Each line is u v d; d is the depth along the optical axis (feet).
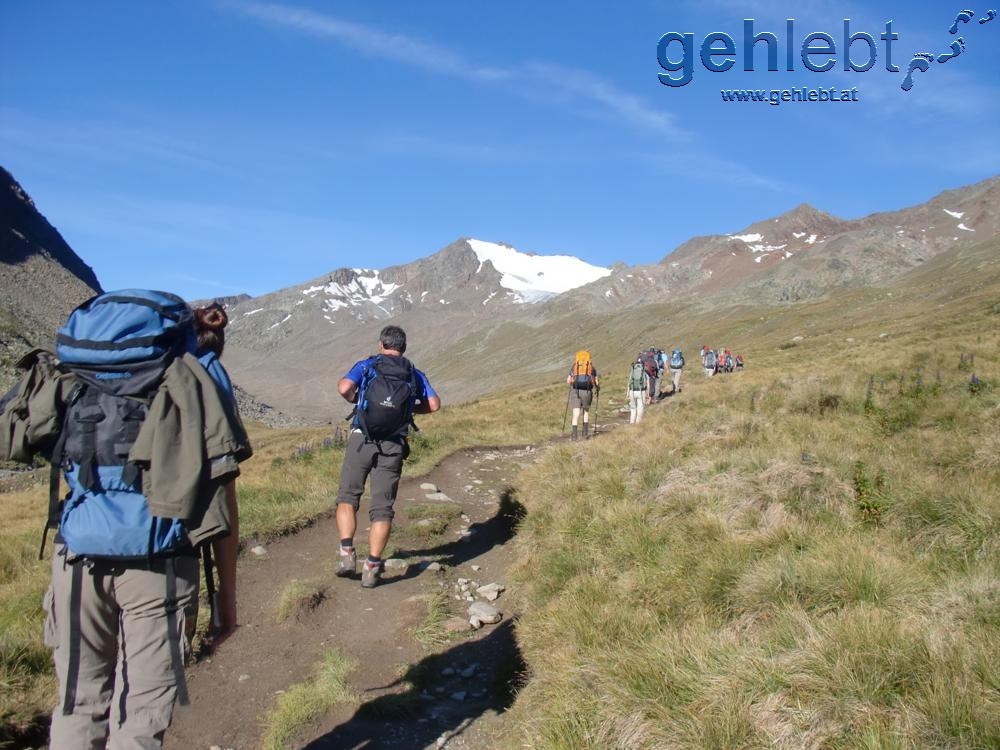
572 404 53.42
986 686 11.14
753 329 455.63
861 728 10.89
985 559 16.08
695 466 25.62
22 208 587.68
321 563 24.58
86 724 10.11
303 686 16.19
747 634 14.46
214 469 9.99
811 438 30.37
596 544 21.80
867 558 15.97
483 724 15.24
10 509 55.52
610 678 13.75
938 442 26.35
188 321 10.67
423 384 22.94
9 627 18.11
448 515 31.19
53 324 416.87
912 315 224.94
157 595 9.96
